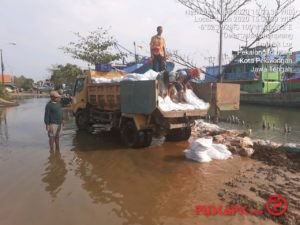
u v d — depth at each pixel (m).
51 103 10.02
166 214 5.45
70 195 6.34
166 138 11.55
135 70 15.50
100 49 28.53
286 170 7.74
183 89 10.39
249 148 9.15
